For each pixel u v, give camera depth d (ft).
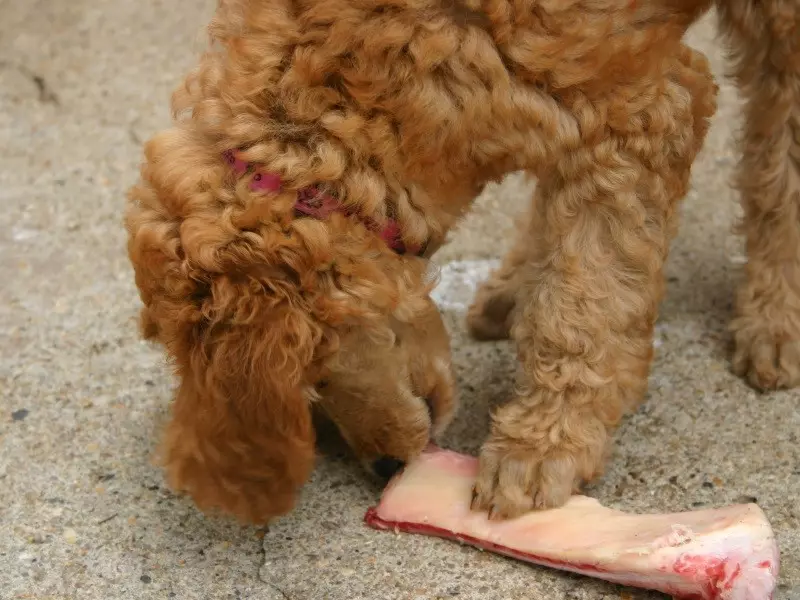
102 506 5.11
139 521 5.07
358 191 4.67
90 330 5.67
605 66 4.71
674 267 5.79
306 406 4.69
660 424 5.23
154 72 7.19
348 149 4.67
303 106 4.65
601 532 4.79
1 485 5.17
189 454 4.75
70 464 5.23
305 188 4.65
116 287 5.85
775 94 5.20
